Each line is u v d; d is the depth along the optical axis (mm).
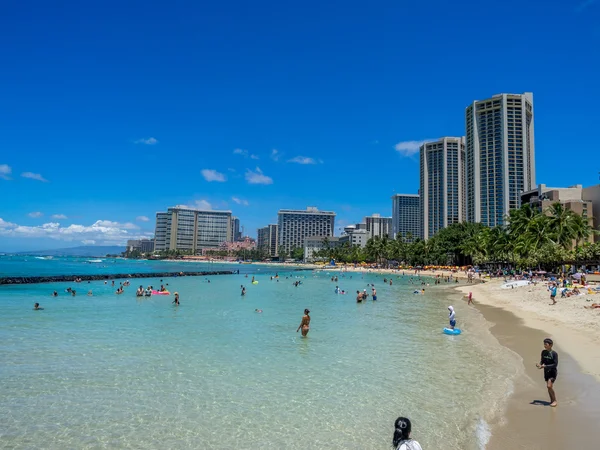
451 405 14539
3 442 11688
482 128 193375
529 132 191375
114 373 18500
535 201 141500
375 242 197375
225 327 31234
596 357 20188
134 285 80750
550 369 13836
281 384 17125
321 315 39062
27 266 165875
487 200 190625
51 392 15875
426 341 26203
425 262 167250
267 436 12227
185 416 13711
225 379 17797
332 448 11461
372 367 19828
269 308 44500
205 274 136875
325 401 15141
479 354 22453
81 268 158250
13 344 24297
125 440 11906
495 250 119375
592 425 12078
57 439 11922
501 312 41062
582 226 86062
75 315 36969
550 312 37781
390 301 54031
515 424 12398
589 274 80750
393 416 13680
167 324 32406
